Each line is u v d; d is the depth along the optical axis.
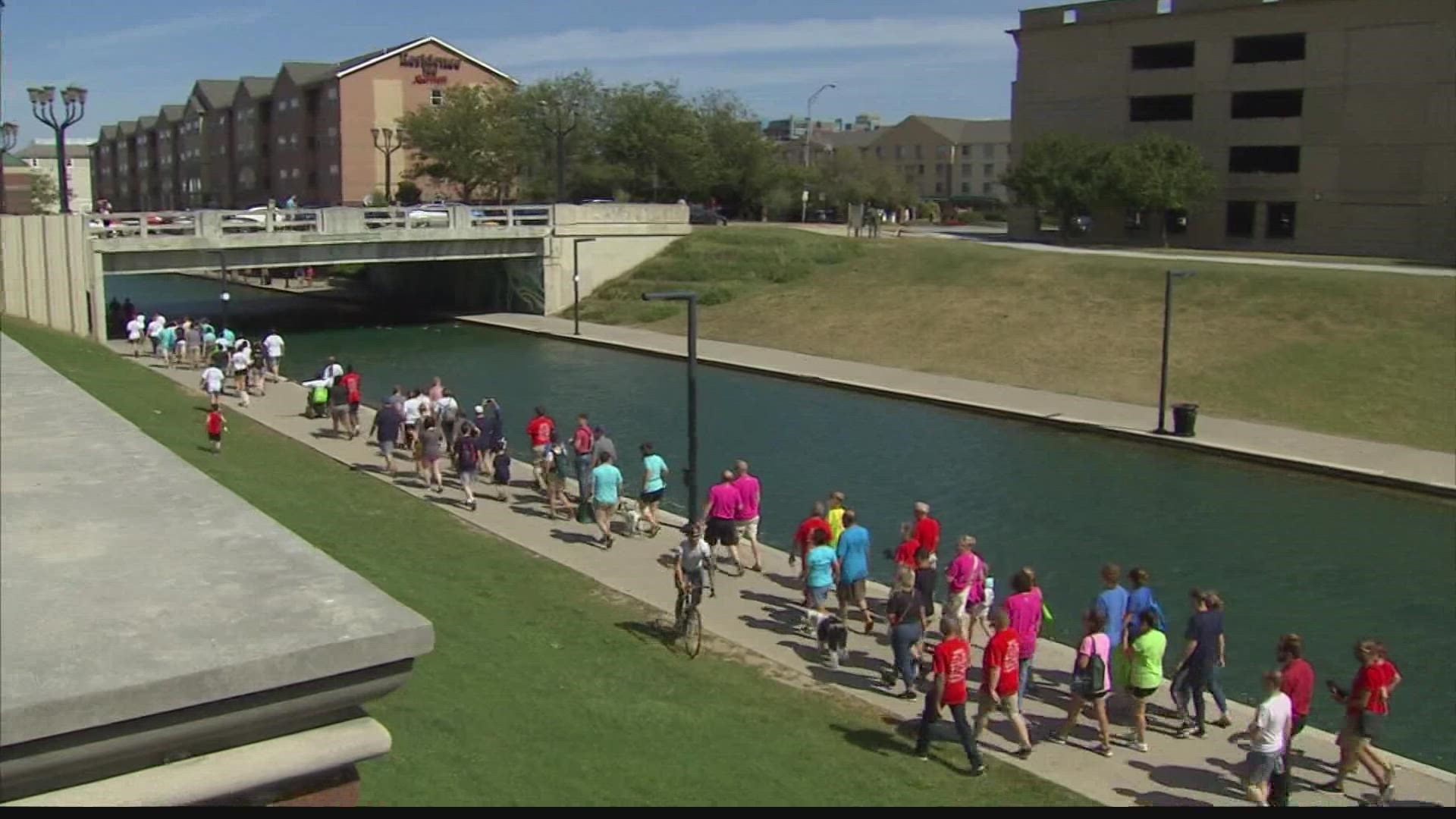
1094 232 73.88
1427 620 19.45
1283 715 11.23
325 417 33.25
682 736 12.12
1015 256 56.78
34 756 2.38
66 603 2.82
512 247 63.28
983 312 49.00
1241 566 22.33
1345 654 17.91
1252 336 41.25
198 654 2.54
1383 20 60.62
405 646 2.76
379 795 8.24
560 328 58.22
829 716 13.70
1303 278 44.97
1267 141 65.81
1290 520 25.58
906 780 11.87
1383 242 61.72
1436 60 59.06
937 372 43.72
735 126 97.19
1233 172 67.94
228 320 65.25
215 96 120.00
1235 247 67.56
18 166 152.88
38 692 2.33
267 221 54.41
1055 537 24.28
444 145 87.25
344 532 19.66
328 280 86.62
